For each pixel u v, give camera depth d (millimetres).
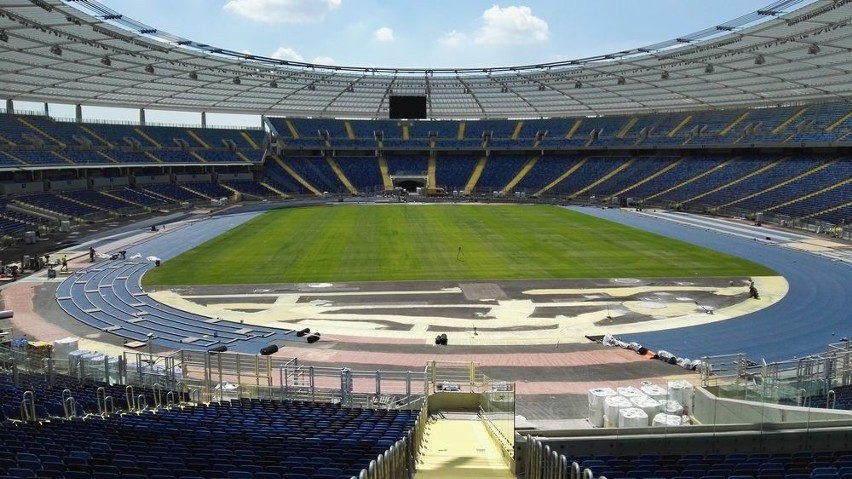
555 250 49125
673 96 90062
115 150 82188
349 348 26672
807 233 57438
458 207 83500
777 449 12531
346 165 108938
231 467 9828
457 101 104938
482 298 34594
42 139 74250
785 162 78062
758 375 20578
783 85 75625
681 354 25750
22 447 10828
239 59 74625
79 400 17297
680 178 86125
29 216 60531
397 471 10242
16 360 21562
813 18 51188
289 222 67125
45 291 36969
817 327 29000
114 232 59812
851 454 11195
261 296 35469
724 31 58719
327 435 13062
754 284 37406
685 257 45938
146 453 10781
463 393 19891
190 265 44062
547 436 12969
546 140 107125
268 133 107812
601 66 78500
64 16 49562
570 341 27469
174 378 20828
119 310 32781
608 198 86000
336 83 93562
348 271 41750
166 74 74188
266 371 23859
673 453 12375
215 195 89562
